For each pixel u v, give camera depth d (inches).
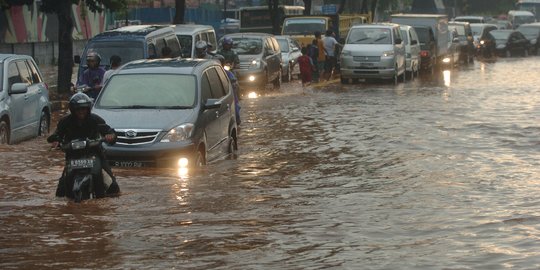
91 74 882.1
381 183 589.6
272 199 525.7
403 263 371.2
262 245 406.6
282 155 739.4
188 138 640.4
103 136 536.7
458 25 2581.2
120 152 631.8
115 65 869.8
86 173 519.2
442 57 2203.5
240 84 1512.1
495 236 419.8
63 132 529.0
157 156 631.8
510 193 543.5
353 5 3745.1
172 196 531.8
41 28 2389.3
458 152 747.4
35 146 788.0
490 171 639.1
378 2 3954.2
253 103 1257.4
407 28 1852.9
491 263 368.5
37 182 584.4
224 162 692.1
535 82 1695.4
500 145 793.6
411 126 948.0
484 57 2952.8
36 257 385.7
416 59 1876.2
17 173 621.9
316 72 1718.8
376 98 1331.2
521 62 2672.2
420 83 1701.5
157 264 372.5
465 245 402.3
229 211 487.2
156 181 584.4
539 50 3260.3
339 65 1838.1
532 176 615.2
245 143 823.7
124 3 1467.8
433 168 656.4
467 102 1246.9
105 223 454.9
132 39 1072.2
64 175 528.4
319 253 390.9
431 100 1284.4
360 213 482.6
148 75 689.6
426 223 453.4
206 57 936.3
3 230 439.2
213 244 408.8
